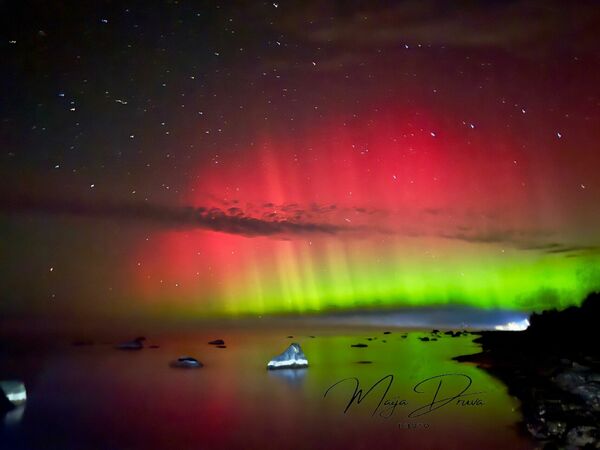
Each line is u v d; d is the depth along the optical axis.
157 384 5.55
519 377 5.23
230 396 5.03
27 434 3.91
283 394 5.09
